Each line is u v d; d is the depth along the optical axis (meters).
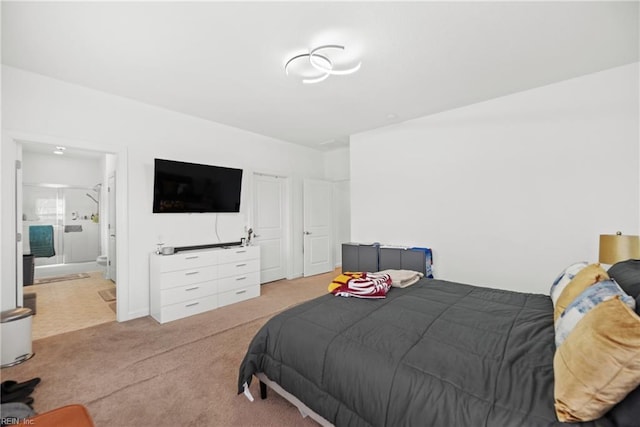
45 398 1.79
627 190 2.48
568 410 0.87
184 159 3.59
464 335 1.41
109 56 2.26
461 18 1.83
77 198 6.61
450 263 3.50
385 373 1.20
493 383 1.06
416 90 2.91
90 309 3.45
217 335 2.72
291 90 2.88
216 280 3.51
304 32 1.96
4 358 2.13
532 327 1.47
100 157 6.38
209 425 1.58
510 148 3.06
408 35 2.00
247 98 3.09
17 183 2.58
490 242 3.20
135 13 1.76
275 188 4.90
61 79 2.65
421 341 1.37
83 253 6.63
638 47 2.17
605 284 1.26
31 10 1.71
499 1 1.68
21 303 2.58
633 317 0.85
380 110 3.46
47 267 6.04
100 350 2.42
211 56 2.25
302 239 5.29
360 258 4.07
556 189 2.80
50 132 2.63
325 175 5.84
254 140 4.44
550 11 1.77
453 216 3.47
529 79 2.70
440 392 1.06
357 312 1.76
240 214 4.26
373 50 2.18
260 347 1.73
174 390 1.88
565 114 2.74
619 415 0.82
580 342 0.94
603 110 2.56
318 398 1.39
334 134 4.51
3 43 2.07
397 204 3.98
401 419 1.09
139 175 3.22
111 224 4.68
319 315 1.74
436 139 3.59
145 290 3.26
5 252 2.43
